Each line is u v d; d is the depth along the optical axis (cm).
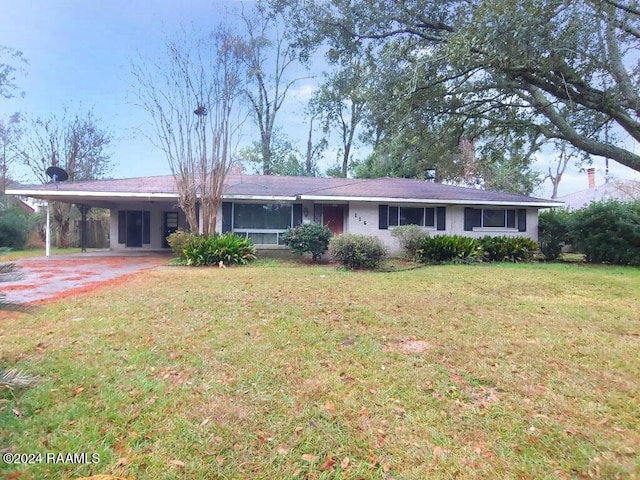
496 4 628
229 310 527
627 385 307
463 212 1487
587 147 843
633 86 757
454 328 457
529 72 732
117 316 495
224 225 1391
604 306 581
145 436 233
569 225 1356
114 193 1283
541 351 381
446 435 239
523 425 250
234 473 204
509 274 934
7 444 221
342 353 371
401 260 1292
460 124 1037
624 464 211
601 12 670
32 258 1346
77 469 203
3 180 1969
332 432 240
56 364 334
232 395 285
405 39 934
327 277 855
